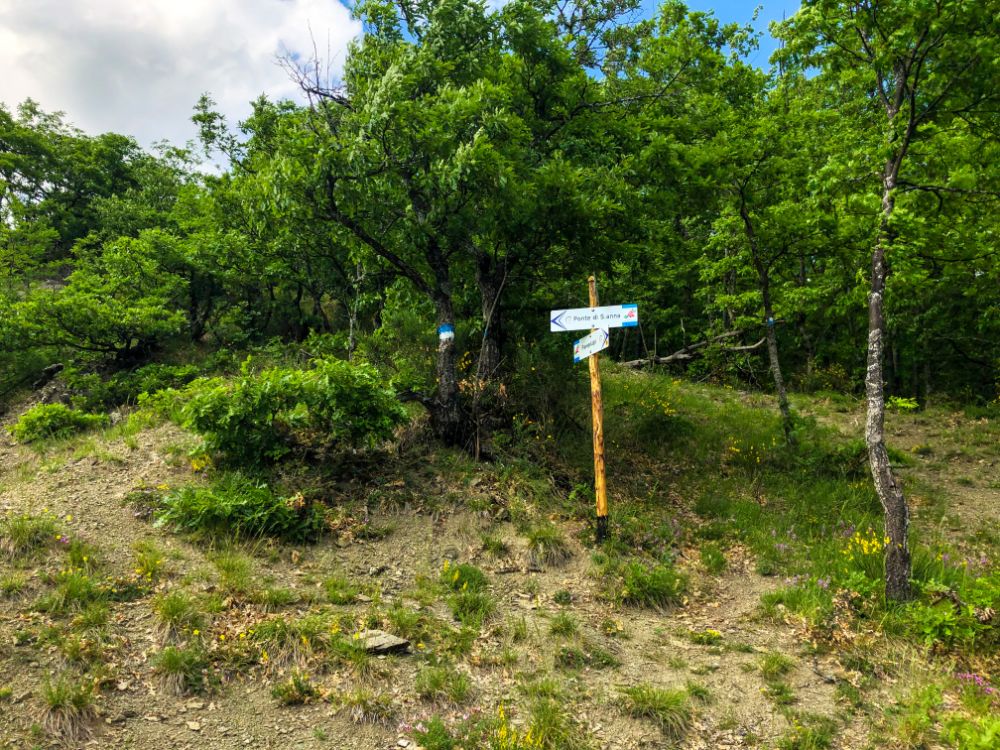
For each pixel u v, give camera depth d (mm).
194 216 20438
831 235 11094
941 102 7363
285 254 16656
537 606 6320
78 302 16719
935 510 9828
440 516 7719
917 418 15109
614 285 17953
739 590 7090
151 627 5074
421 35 10312
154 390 15883
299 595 5910
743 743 4566
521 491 8398
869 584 6566
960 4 6230
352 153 7902
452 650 5395
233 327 20734
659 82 12648
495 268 10992
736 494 9977
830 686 5301
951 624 5797
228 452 8055
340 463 8352
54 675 4434
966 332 17969
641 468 10500
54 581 5457
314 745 4250
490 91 8477
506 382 10773
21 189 31797
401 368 11234
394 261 9234
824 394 17234
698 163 10797
